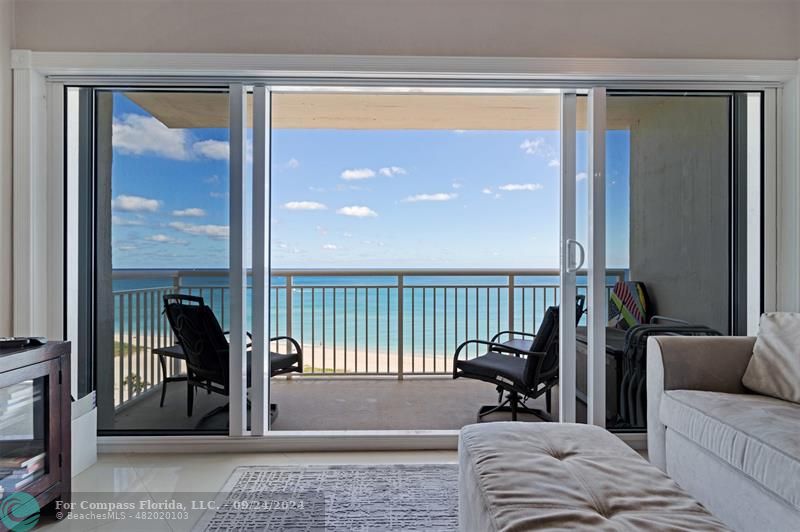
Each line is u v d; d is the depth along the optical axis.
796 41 2.26
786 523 1.25
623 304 2.39
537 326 4.29
